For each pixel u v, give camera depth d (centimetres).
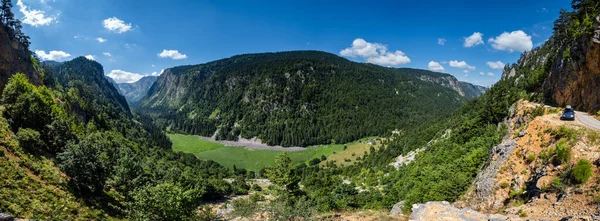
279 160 5525
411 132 17438
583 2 5428
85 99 15538
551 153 2845
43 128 5706
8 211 2962
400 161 11800
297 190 5341
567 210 2144
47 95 8525
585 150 2538
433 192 4409
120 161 6128
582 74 4825
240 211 4019
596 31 4597
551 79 5966
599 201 1991
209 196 10238
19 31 10269
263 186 14238
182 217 3338
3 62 8362
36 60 13488
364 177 11544
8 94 5912
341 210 4747
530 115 5331
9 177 3497
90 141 4597
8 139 4444
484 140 6600
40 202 3425
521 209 2550
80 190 4284
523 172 3056
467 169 5159
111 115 17638
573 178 2366
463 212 2728
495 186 3259
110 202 4631
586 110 4597
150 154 13675
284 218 2944
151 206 3238
